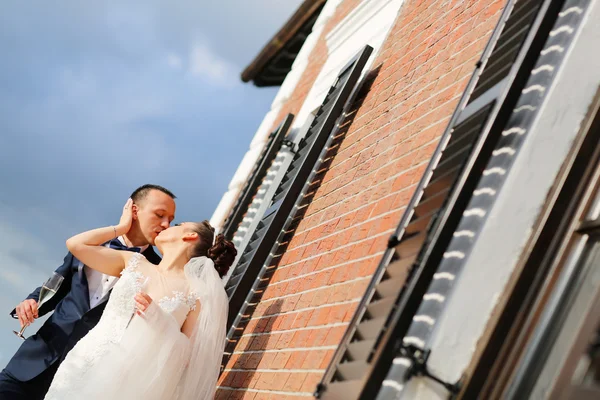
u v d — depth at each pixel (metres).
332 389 2.73
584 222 2.47
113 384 3.69
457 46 3.90
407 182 3.46
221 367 4.64
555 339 2.35
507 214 2.64
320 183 4.80
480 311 2.51
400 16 5.35
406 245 2.76
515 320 2.46
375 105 4.66
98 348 3.77
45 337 4.28
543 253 2.52
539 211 2.57
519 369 2.38
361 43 6.00
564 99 2.72
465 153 2.73
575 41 2.79
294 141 6.28
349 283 3.44
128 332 3.79
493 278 2.54
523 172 2.68
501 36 3.07
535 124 2.73
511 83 2.71
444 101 3.61
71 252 4.44
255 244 5.00
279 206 4.87
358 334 2.81
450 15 4.30
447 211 2.61
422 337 2.62
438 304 2.65
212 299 4.04
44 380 4.24
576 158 2.60
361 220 3.77
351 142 4.68
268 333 4.20
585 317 2.23
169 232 4.27
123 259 4.31
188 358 3.89
